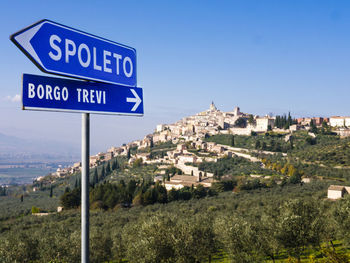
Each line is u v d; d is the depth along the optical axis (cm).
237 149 19400
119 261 4791
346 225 3719
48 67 498
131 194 10894
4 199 16700
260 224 4100
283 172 14012
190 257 3584
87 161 579
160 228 3669
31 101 488
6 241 3988
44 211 10331
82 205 572
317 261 3161
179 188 12012
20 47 463
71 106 540
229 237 3731
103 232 5391
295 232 3412
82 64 552
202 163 17438
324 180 11481
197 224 4144
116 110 620
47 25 497
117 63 625
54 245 4147
